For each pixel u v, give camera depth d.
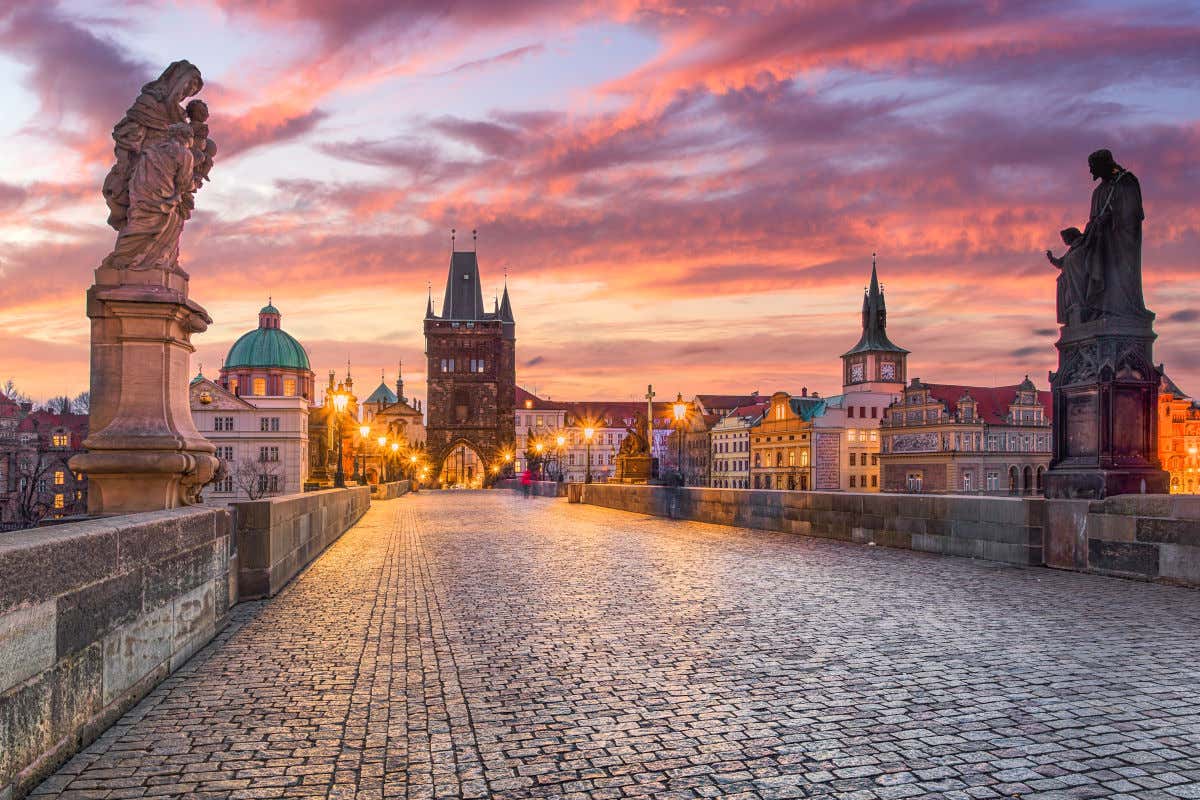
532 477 79.19
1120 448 12.52
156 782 4.83
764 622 9.26
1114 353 12.47
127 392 10.27
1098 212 12.86
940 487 107.50
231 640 8.63
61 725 5.10
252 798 4.61
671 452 169.75
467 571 14.26
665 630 8.90
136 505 10.07
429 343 138.88
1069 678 6.73
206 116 11.30
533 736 5.57
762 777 4.82
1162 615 9.31
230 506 10.99
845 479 122.06
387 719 5.97
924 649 7.82
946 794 4.54
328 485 42.00
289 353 125.88
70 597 5.25
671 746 5.34
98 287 10.33
